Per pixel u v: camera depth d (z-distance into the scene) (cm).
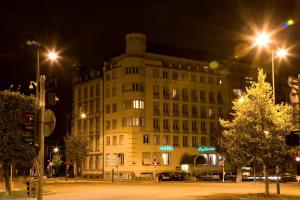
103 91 8844
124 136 8050
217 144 6856
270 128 2997
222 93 9131
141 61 8156
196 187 4747
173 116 8425
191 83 8762
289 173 6994
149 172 7981
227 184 5600
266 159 3002
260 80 3148
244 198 2922
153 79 8269
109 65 8769
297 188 4447
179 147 8419
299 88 1873
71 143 7450
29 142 1603
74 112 9806
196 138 8669
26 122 1594
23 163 3338
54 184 5747
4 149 3191
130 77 8069
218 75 9138
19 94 3372
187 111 8631
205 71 8994
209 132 8825
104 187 4853
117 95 8369
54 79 1709
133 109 7975
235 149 3088
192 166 8325
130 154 7888
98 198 3192
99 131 8831
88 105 9325
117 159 8094
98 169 8725
